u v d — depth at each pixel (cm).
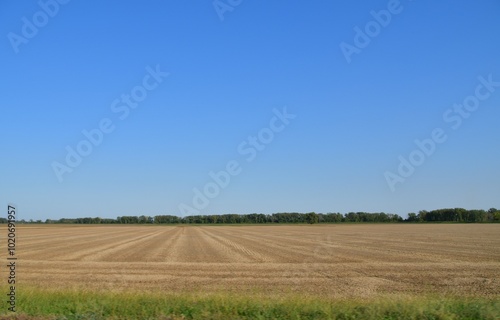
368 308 1538
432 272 3384
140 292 2070
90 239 8000
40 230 12950
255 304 1608
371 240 7419
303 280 2964
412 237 8306
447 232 10325
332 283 2838
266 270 3488
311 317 1502
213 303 1627
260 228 14438
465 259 4288
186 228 14900
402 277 3123
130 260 4250
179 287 2620
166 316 1495
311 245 6300
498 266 3744
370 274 3269
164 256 4666
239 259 4347
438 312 1497
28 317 1474
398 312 1502
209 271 3422
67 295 1812
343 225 17362
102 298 1734
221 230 12800
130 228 15125
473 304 1608
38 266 3728
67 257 4528
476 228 12719
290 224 19712
